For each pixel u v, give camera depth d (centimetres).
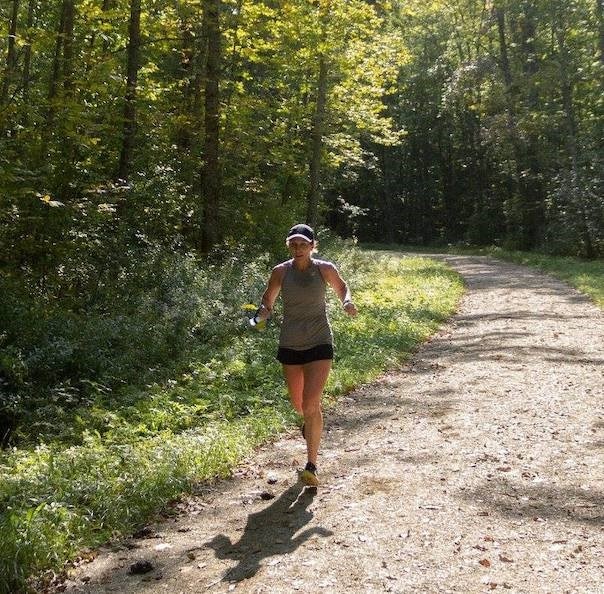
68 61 1375
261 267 1652
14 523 427
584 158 3388
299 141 2327
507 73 3819
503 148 4159
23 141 1266
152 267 1345
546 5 3375
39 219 1180
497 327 1347
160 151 1802
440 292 1870
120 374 911
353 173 3556
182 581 405
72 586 407
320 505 508
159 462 586
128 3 1625
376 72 2248
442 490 521
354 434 696
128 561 437
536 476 546
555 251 3578
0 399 777
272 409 762
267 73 2462
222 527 482
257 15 1906
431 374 959
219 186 1972
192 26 1786
